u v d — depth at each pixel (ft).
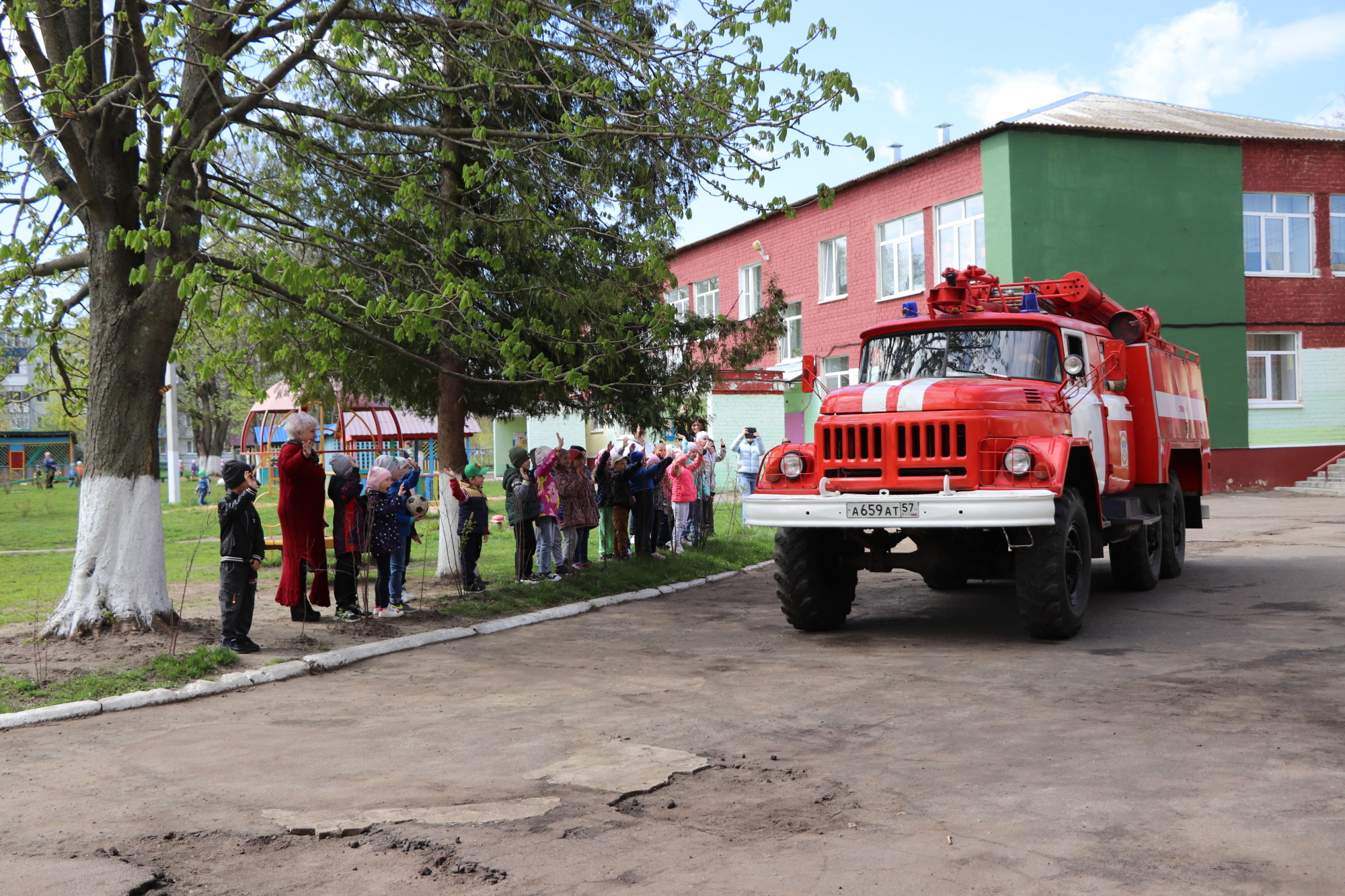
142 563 29.40
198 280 24.80
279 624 31.78
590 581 40.55
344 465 32.89
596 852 13.47
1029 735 18.58
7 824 15.05
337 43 26.68
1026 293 32.71
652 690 23.35
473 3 30.48
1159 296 80.38
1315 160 83.71
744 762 17.51
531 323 34.12
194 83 30.35
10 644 28.07
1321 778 15.64
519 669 26.25
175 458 98.02
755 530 62.85
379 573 33.53
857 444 28.30
